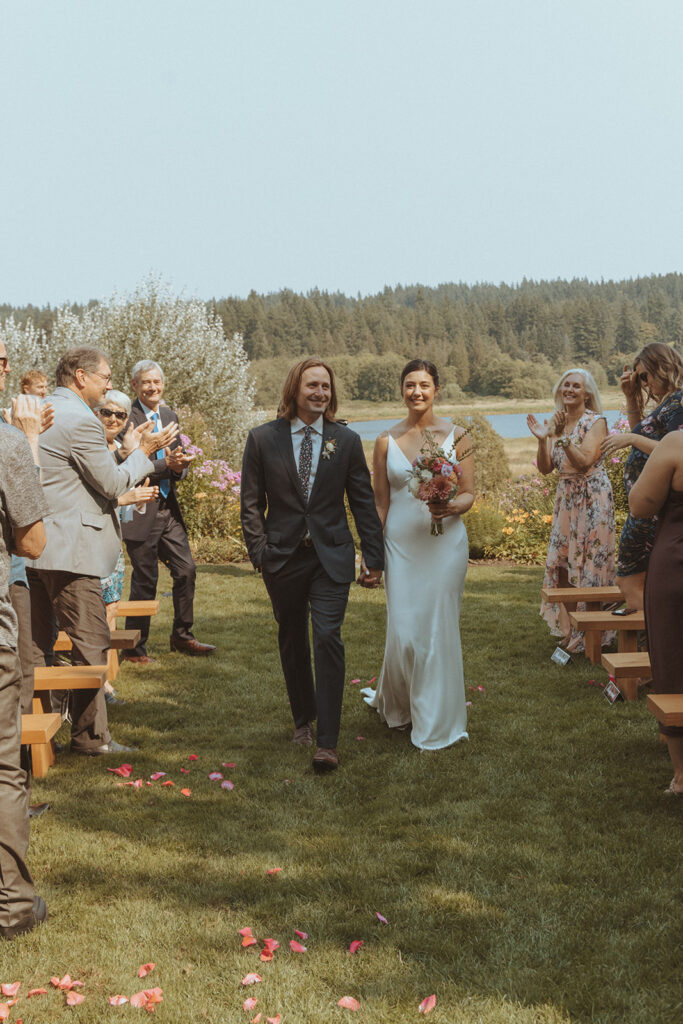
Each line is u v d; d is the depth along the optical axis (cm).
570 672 611
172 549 661
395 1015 248
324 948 280
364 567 466
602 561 651
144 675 614
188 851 347
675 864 332
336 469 449
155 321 2181
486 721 509
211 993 258
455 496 458
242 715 528
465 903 307
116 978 265
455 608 479
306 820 377
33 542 308
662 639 376
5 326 2331
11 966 271
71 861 338
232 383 2223
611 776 423
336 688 438
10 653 283
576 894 312
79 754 457
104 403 541
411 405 486
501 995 256
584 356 15838
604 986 261
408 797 402
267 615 810
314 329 15300
